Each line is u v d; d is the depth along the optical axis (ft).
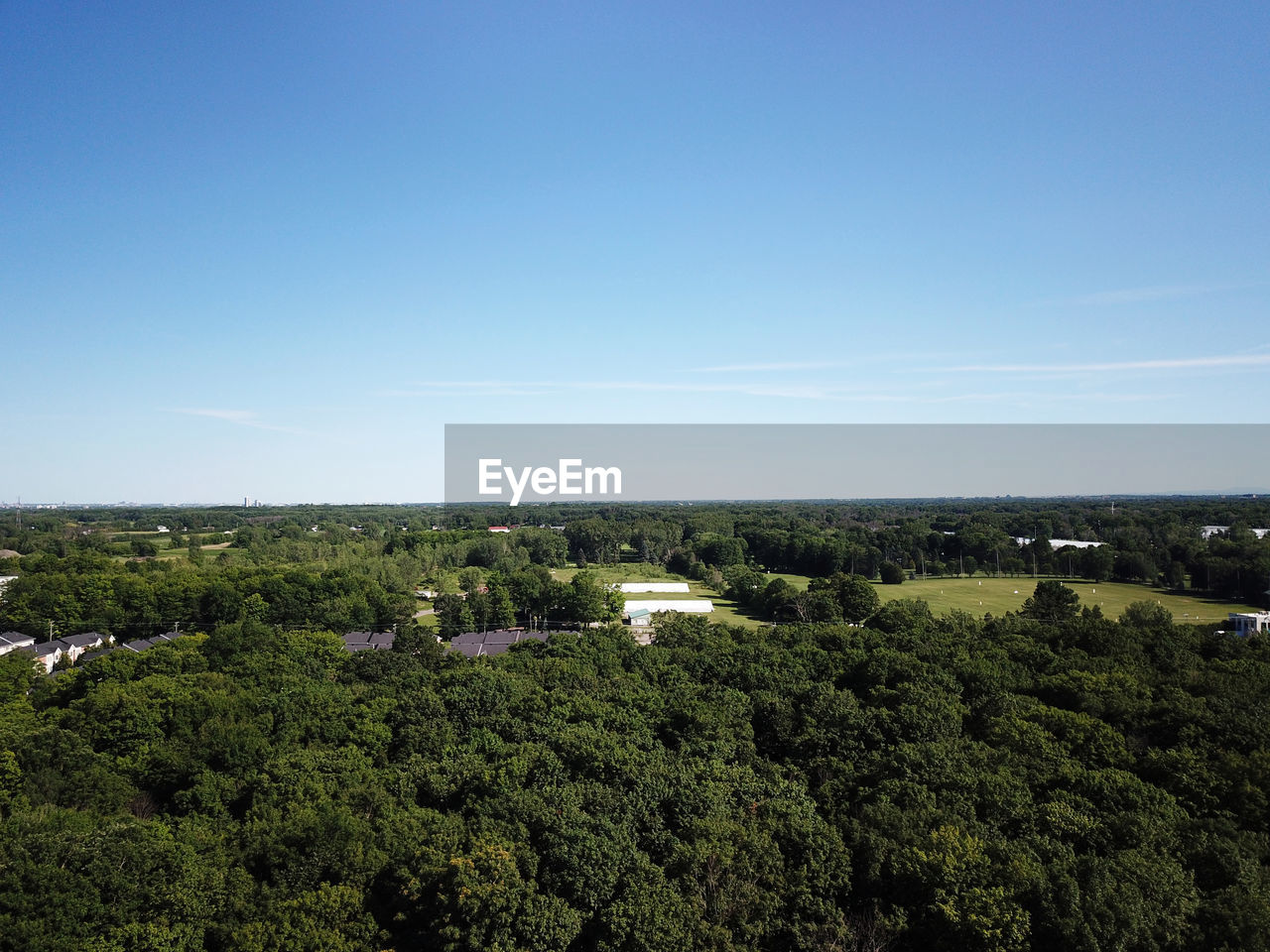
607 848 107.76
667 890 102.68
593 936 102.83
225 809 146.51
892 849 112.06
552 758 141.90
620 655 242.37
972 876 103.04
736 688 204.03
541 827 116.47
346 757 155.84
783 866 111.14
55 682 236.22
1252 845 115.75
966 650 229.04
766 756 167.53
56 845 109.50
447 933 97.45
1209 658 225.35
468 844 112.57
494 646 339.36
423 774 146.20
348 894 107.76
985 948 92.84
